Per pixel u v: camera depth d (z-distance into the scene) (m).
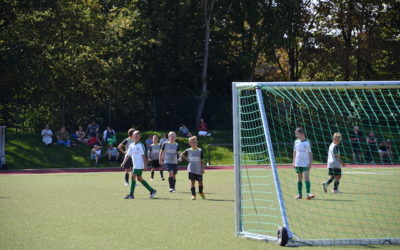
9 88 42.28
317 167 30.30
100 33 45.03
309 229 10.84
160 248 8.84
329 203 15.05
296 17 47.09
